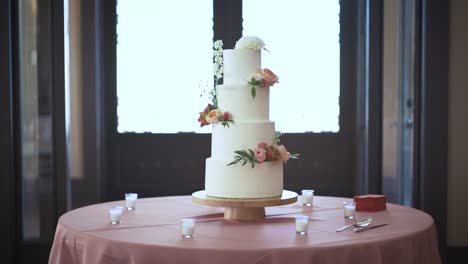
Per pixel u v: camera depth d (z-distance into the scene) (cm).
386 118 470
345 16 529
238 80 267
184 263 210
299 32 530
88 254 229
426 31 438
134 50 538
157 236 229
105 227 247
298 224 233
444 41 438
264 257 207
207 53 536
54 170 442
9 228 429
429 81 440
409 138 460
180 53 537
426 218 268
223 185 263
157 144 539
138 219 264
